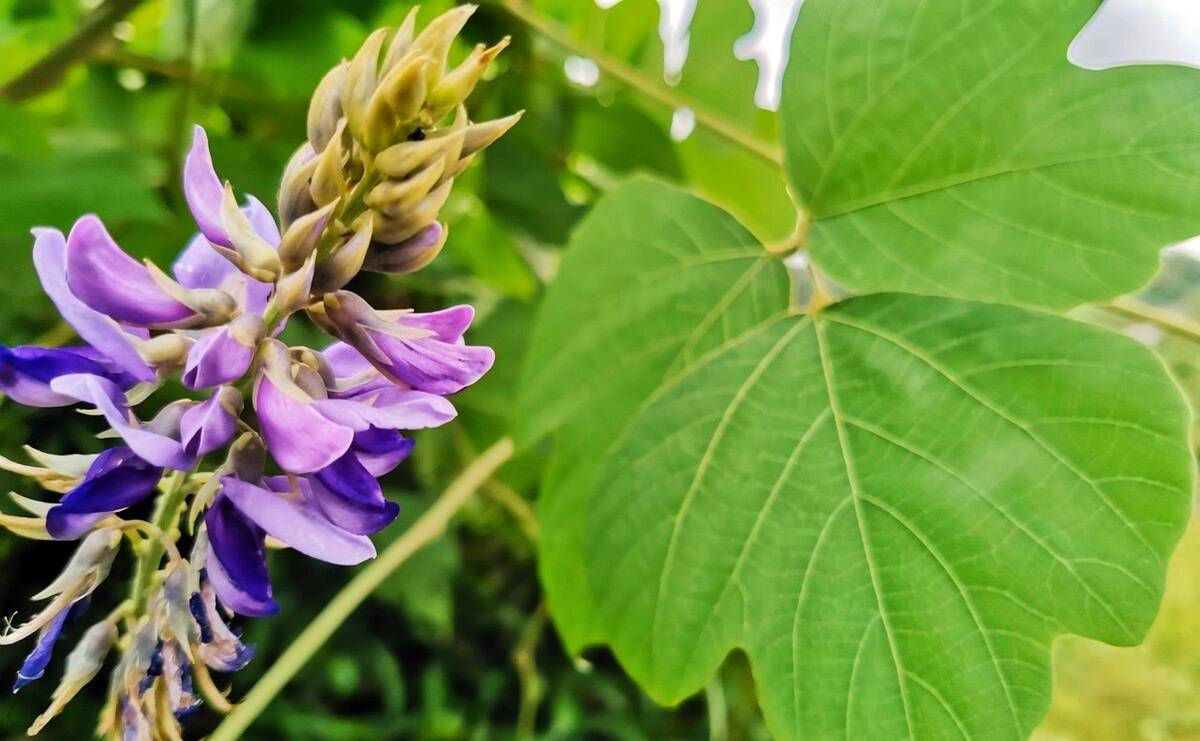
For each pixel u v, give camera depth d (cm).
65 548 35
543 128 34
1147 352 21
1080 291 21
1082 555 21
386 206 18
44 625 19
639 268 24
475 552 56
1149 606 20
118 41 32
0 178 26
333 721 49
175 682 19
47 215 26
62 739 40
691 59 32
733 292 24
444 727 53
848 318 23
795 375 23
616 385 24
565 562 25
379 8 33
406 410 18
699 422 23
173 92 34
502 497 38
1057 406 21
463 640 56
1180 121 21
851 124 23
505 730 56
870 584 22
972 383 22
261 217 20
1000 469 21
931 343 22
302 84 34
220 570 18
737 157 33
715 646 22
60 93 35
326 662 49
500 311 37
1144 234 21
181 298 19
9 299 33
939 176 22
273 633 48
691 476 23
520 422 25
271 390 18
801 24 23
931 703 21
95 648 19
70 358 19
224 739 25
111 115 34
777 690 22
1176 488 20
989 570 21
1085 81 22
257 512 18
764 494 23
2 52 36
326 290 19
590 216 24
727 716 61
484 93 34
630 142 34
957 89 22
